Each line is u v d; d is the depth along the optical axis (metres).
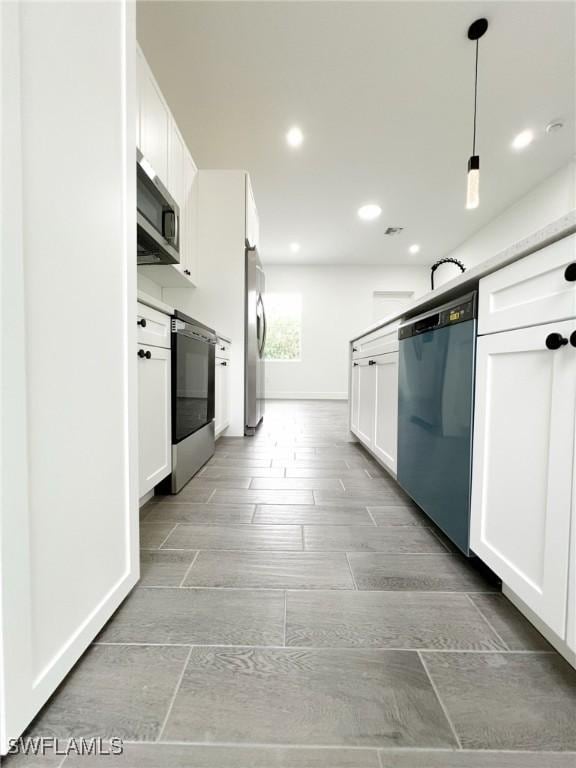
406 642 0.83
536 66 2.26
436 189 3.84
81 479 0.77
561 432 0.71
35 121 0.62
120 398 0.94
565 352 0.70
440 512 1.26
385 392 1.97
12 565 0.57
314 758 0.58
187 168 2.76
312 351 6.55
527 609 0.91
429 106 2.62
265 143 3.07
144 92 1.88
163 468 1.64
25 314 0.60
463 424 1.10
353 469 2.24
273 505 1.65
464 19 1.96
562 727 0.63
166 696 0.68
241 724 0.63
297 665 0.76
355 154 3.22
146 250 2.19
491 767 0.57
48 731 0.61
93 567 0.81
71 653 0.72
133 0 0.98
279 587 1.04
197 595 1.00
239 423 3.31
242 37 2.06
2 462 0.55
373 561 1.18
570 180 3.35
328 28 2.01
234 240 3.20
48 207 0.66
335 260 6.23
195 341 2.04
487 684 0.72
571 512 0.68
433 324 1.32
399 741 0.61
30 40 0.61
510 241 4.24
